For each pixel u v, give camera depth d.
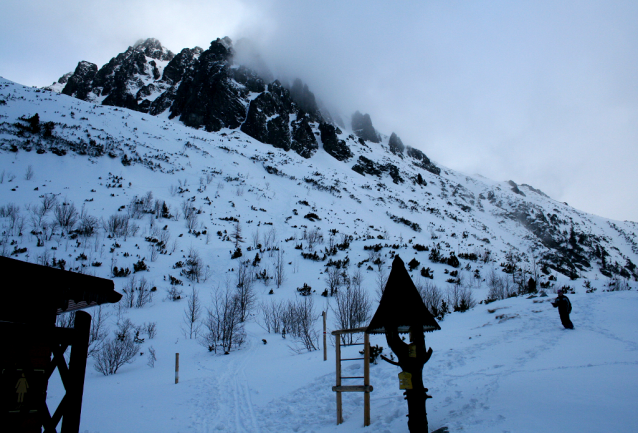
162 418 8.02
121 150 54.75
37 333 3.59
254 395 8.98
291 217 50.38
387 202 76.88
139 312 21.23
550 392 5.11
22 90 69.31
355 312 18.05
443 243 57.12
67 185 41.78
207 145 74.62
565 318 10.95
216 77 110.88
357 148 128.25
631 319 11.43
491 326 12.91
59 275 3.69
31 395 3.61
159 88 132.50
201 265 29.89
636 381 5.22
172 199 46.09
